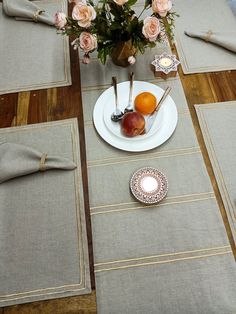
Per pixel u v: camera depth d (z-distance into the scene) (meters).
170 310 0.54
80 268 0.59
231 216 0.64
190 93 0.83
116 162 0.71
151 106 0.73
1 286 0.58
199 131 0.76
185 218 0.64
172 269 0.58
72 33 0.75
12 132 0.77
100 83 0.84
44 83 0.85
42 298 0.56
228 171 0.70
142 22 0.74
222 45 0.89
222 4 1.02
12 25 0.99
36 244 0.62
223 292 0.56
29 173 0.70
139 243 0.61
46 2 1.06
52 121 0.79
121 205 0.66
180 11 1.00
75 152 0.73
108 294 0.56
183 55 0.89
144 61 0.88
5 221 0.65
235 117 0.78
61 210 0.66
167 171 0.70
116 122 0.75
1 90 0.84
